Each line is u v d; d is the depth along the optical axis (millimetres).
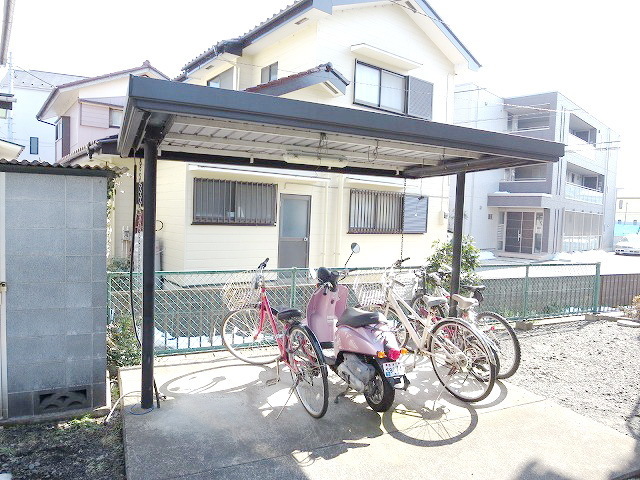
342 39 9797
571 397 4223
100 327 3545
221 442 3160
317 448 3135
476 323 4594
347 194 10172
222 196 8602
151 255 3516
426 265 6738
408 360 5074
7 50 7414
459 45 11695
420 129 3465
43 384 3426
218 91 2744
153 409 3611
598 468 2982
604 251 27859
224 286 5402
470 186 20656
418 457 3064
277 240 9328
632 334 6477
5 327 3289
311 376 3645
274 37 10047
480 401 3990
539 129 20578
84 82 12180
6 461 2936
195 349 5031
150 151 3439
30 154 18859
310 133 3668
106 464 2957
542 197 20062
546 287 7398
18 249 3277
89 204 3441
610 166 30562
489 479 2838
